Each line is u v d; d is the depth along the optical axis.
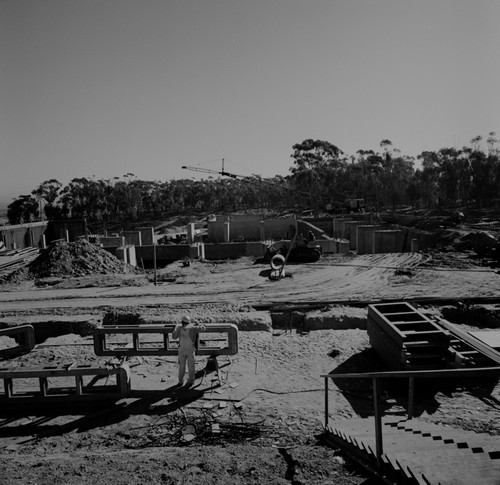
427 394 9.28
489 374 4.87
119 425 8.45
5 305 19.53
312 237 30.53
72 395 9.27
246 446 7.20
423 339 10.28
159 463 6.31
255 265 28.78
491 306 15.67
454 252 28.08
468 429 7.48
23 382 10.68
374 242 35.22
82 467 6.23
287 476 5.66
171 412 8.87
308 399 9.34
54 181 108.56
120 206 105.19
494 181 69.62
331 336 13.46
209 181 121.00
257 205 109.44
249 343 12.89
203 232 55.59
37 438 8.12
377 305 12.23
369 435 6.44
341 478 5.32
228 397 9.47
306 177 98.81
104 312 17.48
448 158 79.38
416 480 4.36
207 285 22.55
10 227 53.28
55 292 21.86
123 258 33.94
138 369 11.10
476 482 4.15
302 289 20.55
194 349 10.27
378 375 5.31
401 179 85.38
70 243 28.89
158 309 17.50
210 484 5.45
